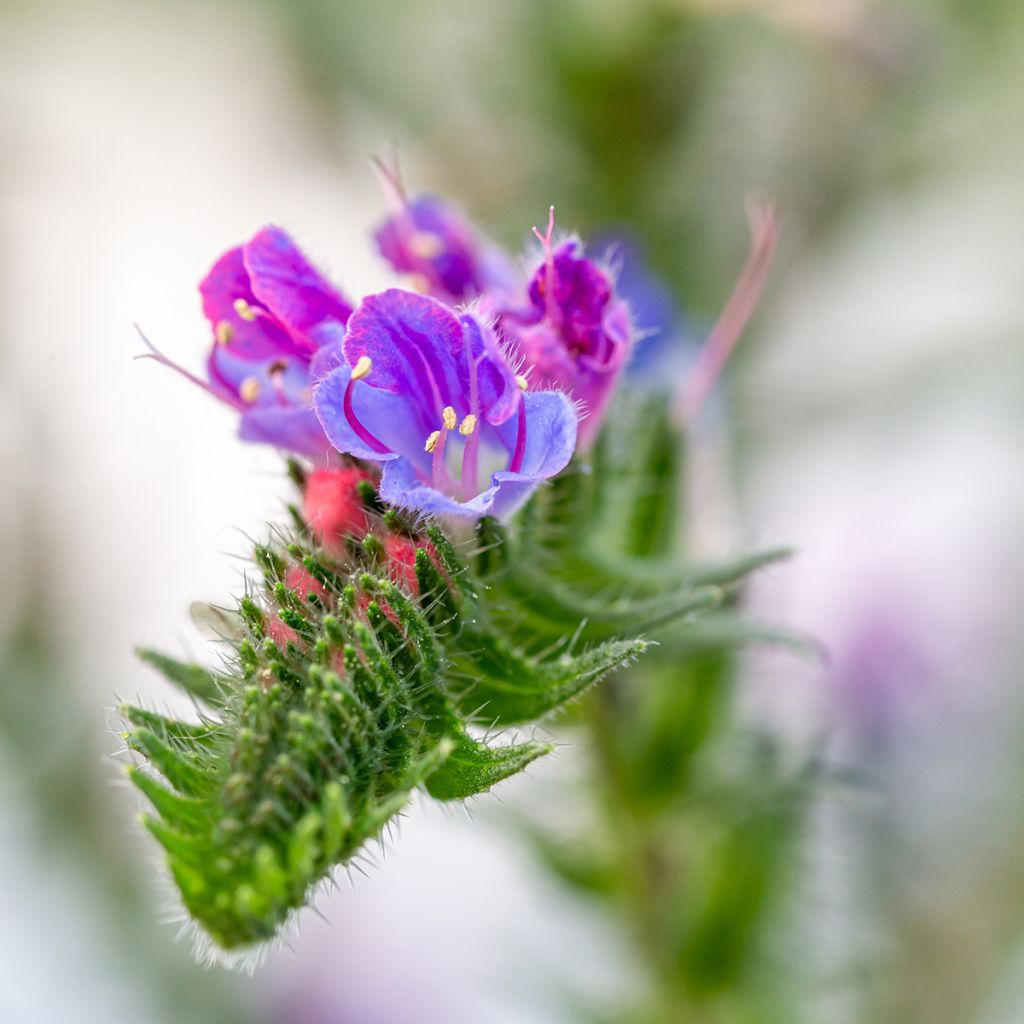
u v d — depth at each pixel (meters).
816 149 0.26
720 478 0.24
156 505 0.27
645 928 0.24
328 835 0.19
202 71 0.30
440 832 0.28
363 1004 0.27
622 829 0.23
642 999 0.24
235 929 0.19
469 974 0.27
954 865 0.25
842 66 0.25
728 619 0.22
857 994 0.25
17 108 0.28
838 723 0.25
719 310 0.25
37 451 0.26
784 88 0.25
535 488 0.20
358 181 0.27
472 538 0.21
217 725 0.20
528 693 0.20
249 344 0.21
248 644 0.20
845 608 0.27
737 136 0.25
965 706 0.26
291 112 0.28
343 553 0.20
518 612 0.21
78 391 0.27
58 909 0.26
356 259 0.28
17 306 0.27
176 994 0.26
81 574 0.26
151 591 0.27
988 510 0.28
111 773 0.26
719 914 0.24
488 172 0.25
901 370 0.26
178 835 0.19
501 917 0.26
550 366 0.21
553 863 0.24
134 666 0.26
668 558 0.22
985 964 0.25
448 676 0.20
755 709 0.24
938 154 0.26
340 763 0.19
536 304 0.21
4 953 0.25
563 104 0.25
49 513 0.26
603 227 0.25
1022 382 0.26
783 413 0.26
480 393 0.20
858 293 0.26
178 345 0.29
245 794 0.19
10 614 0.26
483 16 0.25
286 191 0.29
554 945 0.25
